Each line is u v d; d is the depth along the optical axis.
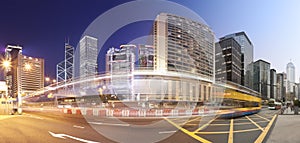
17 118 22.72
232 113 25.31
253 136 10.79
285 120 20.23
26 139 10.02
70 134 11.25
